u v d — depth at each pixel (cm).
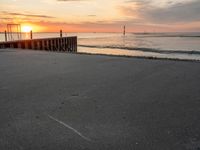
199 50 3772
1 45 1725
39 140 266
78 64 839
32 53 1255
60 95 443
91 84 529
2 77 609
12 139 269
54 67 772
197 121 318
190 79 575
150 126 303
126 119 326
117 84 528
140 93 454
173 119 325
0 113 349
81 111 358
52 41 2489
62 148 250
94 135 279
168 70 704
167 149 246
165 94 447
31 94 450
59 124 310
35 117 334
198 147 250
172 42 6762
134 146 253
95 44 5900
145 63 854
